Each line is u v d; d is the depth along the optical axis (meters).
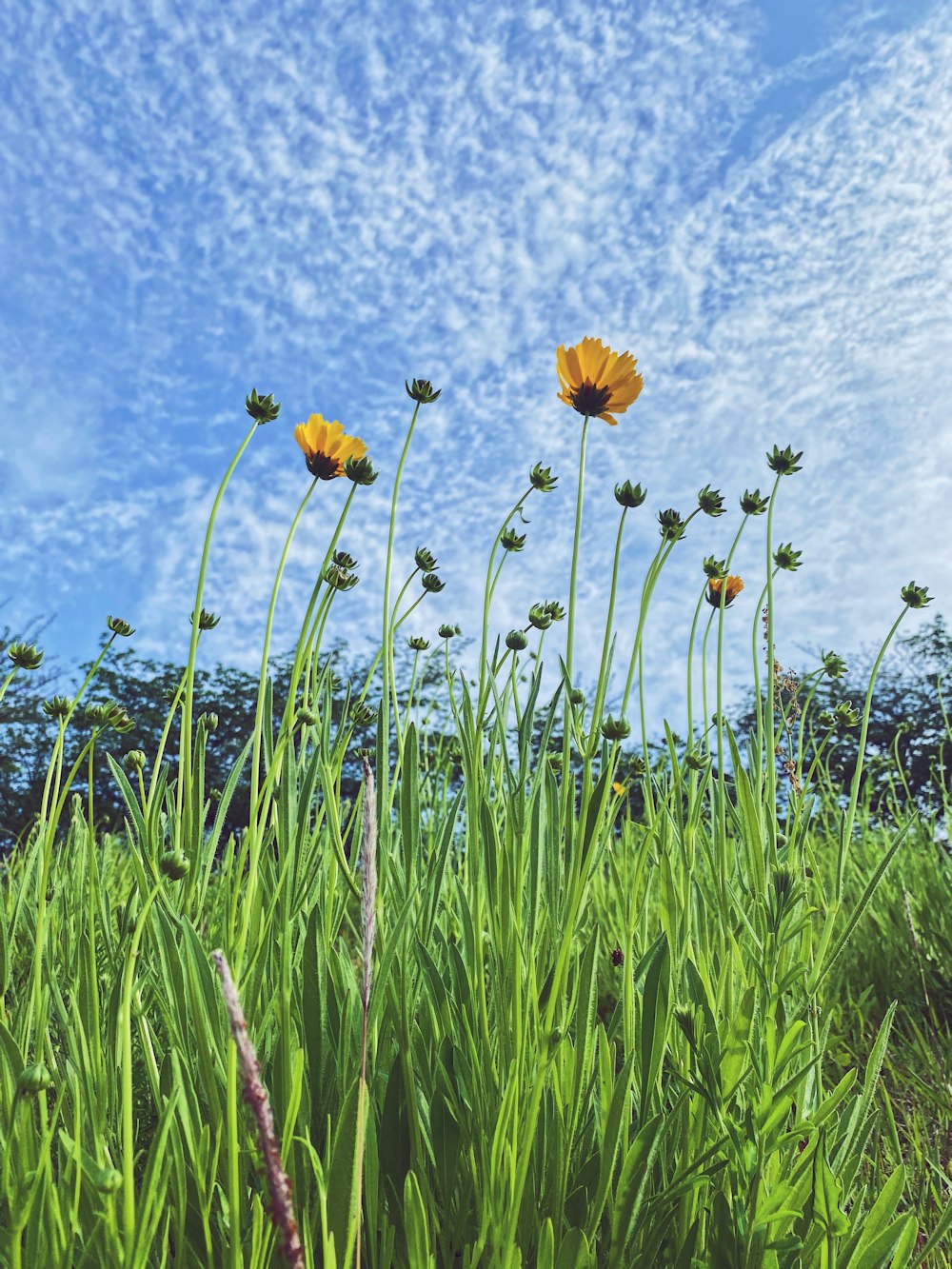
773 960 0.55
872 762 1.91
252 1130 0.47
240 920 0.54
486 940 0.61
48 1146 0.41
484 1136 0.49
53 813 0.52
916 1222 0.51
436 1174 0.52
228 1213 0.44
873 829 1.80
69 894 0.66
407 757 0.56
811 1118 0.53
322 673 0.63
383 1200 0.52
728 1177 0.53
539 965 0.56
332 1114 0.53
